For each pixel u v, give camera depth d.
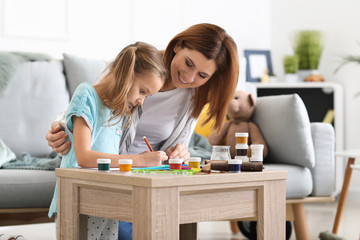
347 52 4.12
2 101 2.55
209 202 1.29
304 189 2.29
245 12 4.36
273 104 2.44
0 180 2.01
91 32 3.69
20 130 2.55
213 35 1.74
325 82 4.04
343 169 4.07
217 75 1.87
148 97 1.92
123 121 1.80
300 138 2.30
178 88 1.94
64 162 1.60
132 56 1.51
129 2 3.82
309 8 4.34
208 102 1.96
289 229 2.51
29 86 2.62
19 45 3.46
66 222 1.42
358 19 4.07
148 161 1.48
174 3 4.00
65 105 2.68
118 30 3.78
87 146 1.47
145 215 1.17
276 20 4.48
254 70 4.29
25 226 2.53
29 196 2.04
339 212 2.68
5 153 2.27
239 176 1.30
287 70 4.24
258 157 1.47
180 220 1.23
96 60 2.79
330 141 2.44
